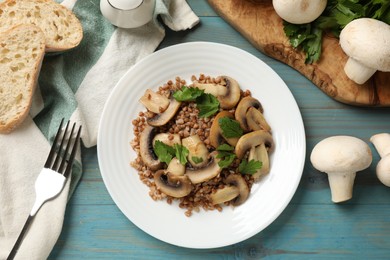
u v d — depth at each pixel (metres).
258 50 0.83
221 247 0.80
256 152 0.77
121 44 0.82
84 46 0.82
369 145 0.81
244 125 0.78
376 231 0.80
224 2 0.81
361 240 0.80
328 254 0.79
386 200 0.80
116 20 0.79
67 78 0.81
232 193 0.77
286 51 0.80
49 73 0.80
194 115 0.79
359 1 0.76
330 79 0.79
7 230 0.78
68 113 0.79
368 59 0.72
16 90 0.78
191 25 0.82
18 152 0.79
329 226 0.80
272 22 0.80
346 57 0.79
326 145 0.75
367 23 0.72
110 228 0.80
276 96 0.79
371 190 0.80
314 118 0.82
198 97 0.78
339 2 0.76
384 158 0.75
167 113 0.78
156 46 0.83
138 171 0.80
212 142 0.77
